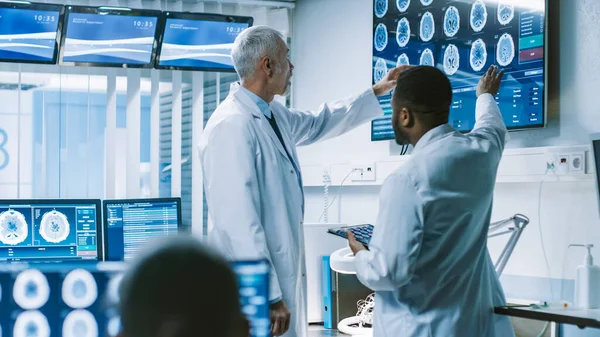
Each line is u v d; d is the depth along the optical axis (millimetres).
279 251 2133
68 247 3195
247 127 2105
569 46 2447
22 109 3500
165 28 3359
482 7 2730
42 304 653
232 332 402
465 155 1718
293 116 2418
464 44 2824
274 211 2141
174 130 3691
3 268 656
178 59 3453
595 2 2350
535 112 2516
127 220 3262
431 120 1771
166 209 3303
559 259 2445
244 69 2197
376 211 3338
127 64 3408
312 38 3896
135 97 3613
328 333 2621
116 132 3609
